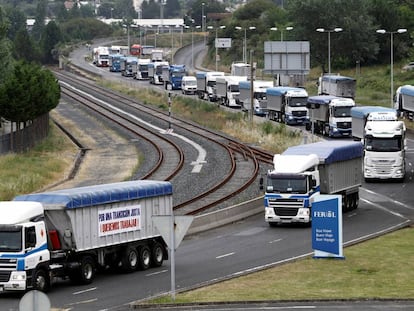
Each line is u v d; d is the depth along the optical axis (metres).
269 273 79.06
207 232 105.25
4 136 175.12
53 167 159.12
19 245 71.38
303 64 189.00
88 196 77.75
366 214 114.50
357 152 119.06
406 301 67.50
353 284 73.69
